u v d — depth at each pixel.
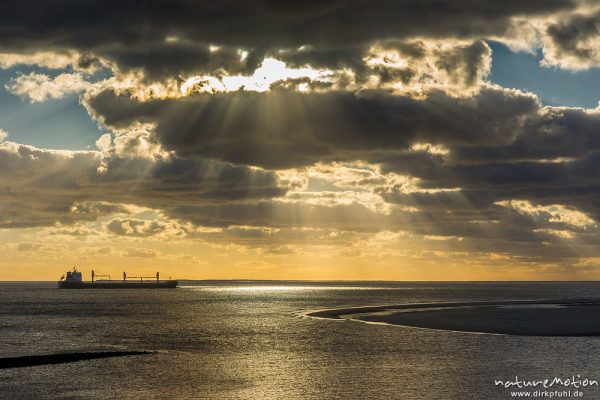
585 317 104.56
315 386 45.97
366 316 113.94
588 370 51.12
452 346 66.19
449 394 43.12
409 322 97.88
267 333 83.38
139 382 47.41
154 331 87.56
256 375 50.38
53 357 59.22
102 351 65.12
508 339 71.75
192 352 63.81
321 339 75.06
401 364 54.94
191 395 43.31
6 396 42.78
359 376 49.62
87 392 44.03
